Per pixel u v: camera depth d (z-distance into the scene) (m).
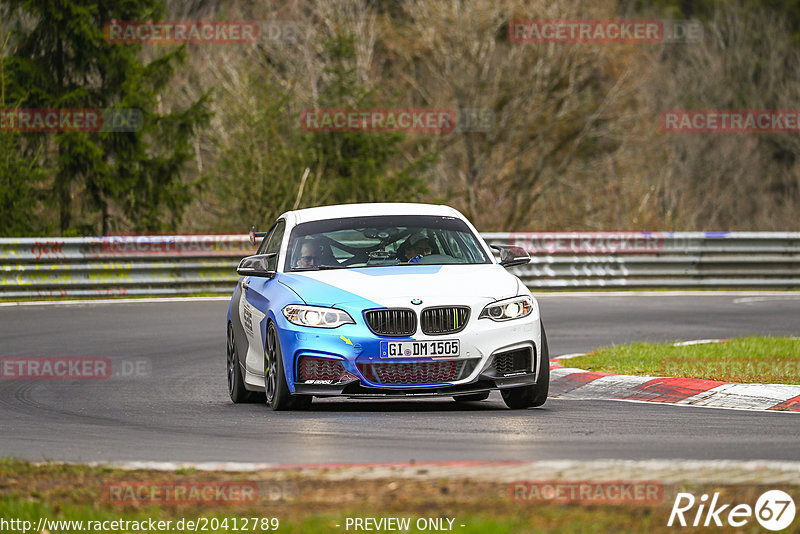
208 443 29.22
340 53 138.62
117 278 84.69
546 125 170.25
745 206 198.75
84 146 115.00
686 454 26.44
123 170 119.44
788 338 53.62
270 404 36.38
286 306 35.25
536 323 35.41
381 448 27.78
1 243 82.38
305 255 37.97
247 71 121.50
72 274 83.56
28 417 35.50
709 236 93.62
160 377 47.06
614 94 168.75
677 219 133.88
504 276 36.50
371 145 134.88
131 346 57.56
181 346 57.62
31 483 22.98
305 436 30.11
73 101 116.50
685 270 92.81
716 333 62.09
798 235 94.69
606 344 57.06
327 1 169.62
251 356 38.28
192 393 42.34
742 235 94.25
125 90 117.31
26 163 109.75
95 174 117.81
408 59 173.62
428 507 20.16
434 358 33.91
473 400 39.75
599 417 33.75
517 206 171.62
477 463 23.80
